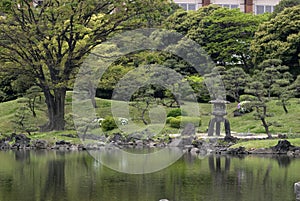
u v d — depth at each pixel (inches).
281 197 940.6
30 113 2187.5
